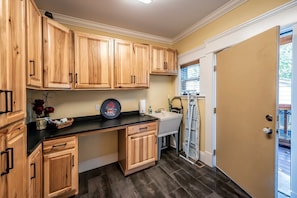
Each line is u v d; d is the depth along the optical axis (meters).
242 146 1.79
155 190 1.84
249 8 1.75
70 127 1.91
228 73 1.99
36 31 1.40
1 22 0.74
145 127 2.30
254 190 1.62
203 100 2.47
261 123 1.53
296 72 1.40
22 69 0.99
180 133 3.03
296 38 1.37
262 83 1.51
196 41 2.59
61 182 1.62
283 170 2.27
